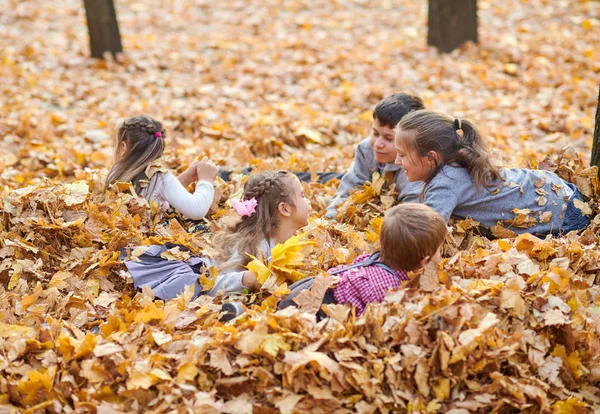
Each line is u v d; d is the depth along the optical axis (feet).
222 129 21.45
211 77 28.73
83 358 9.05
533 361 8.96
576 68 28.45
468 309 8.86
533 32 34.81
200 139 21.11
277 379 8.61
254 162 17.40
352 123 21.91
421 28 37.86
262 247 11.43
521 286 9.62
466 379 8.79
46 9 40.09
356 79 28.35
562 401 8.70
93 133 21.33
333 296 9.84
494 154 15.61
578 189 12.86
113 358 8.80
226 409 8.25
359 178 14.67
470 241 12.09
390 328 8.86
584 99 24.39
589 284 10.30
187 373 8.60
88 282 11.33
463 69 28.96
